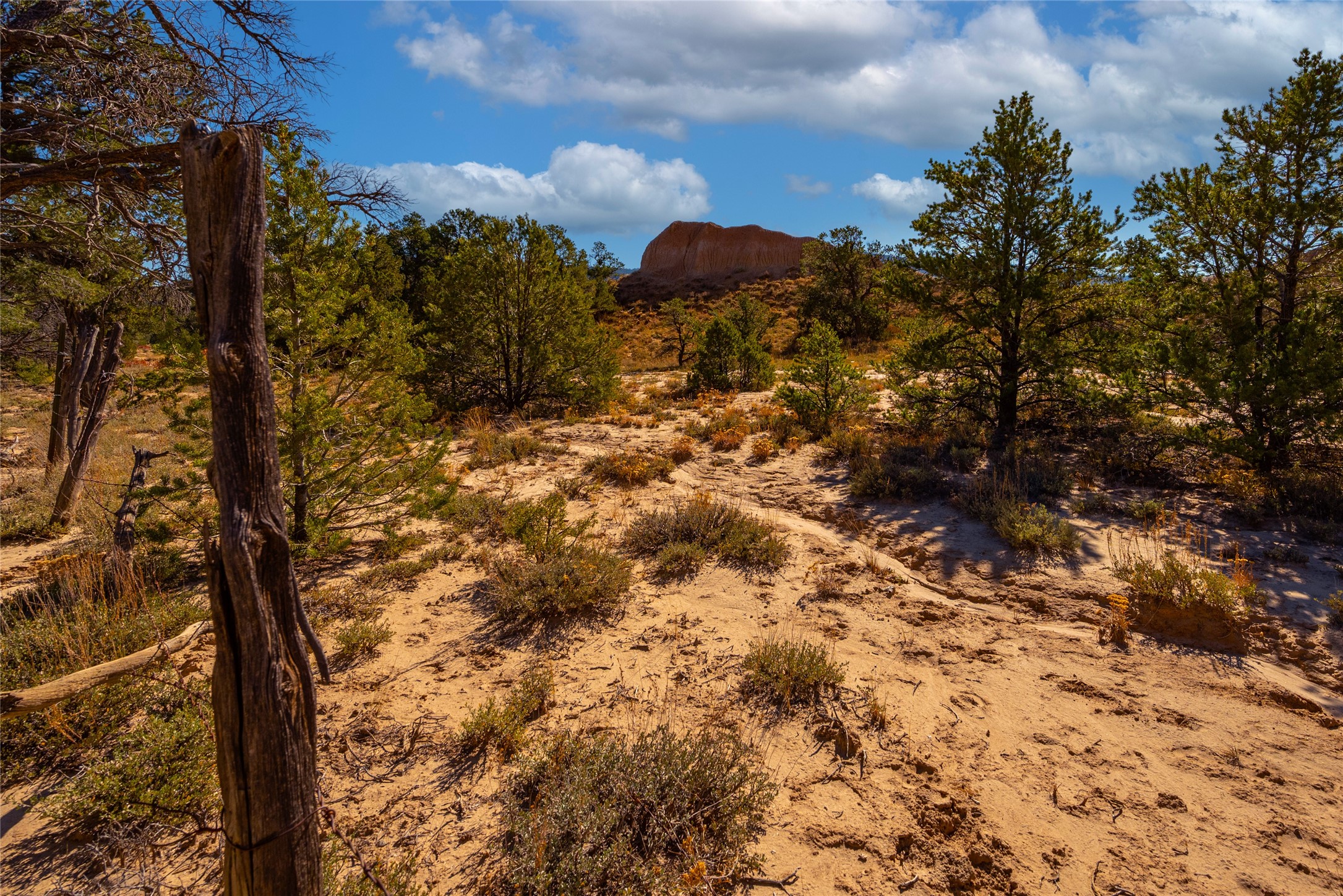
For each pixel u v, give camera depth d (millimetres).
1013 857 3340
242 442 1760
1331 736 4148
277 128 6891
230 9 7469
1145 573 5898
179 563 6621
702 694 4766
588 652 5359
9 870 3213
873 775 3938
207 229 1745
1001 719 4461
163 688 4312
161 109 6691
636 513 8758
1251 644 5141
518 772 3898
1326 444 8773
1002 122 10664
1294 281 8898
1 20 6043
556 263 16844
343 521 7438
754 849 3398
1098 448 10055
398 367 7223
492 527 8141
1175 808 3645
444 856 3334
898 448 10867
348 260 7117
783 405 15102
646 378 25391
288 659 1882
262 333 1814
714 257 82938
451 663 5199
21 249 7922
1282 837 3420
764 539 7625
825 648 5363
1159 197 9711
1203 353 8367
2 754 3861
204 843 3369
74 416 9875
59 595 5633
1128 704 4555
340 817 3592
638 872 3098
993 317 10859
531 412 16344
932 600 6223
